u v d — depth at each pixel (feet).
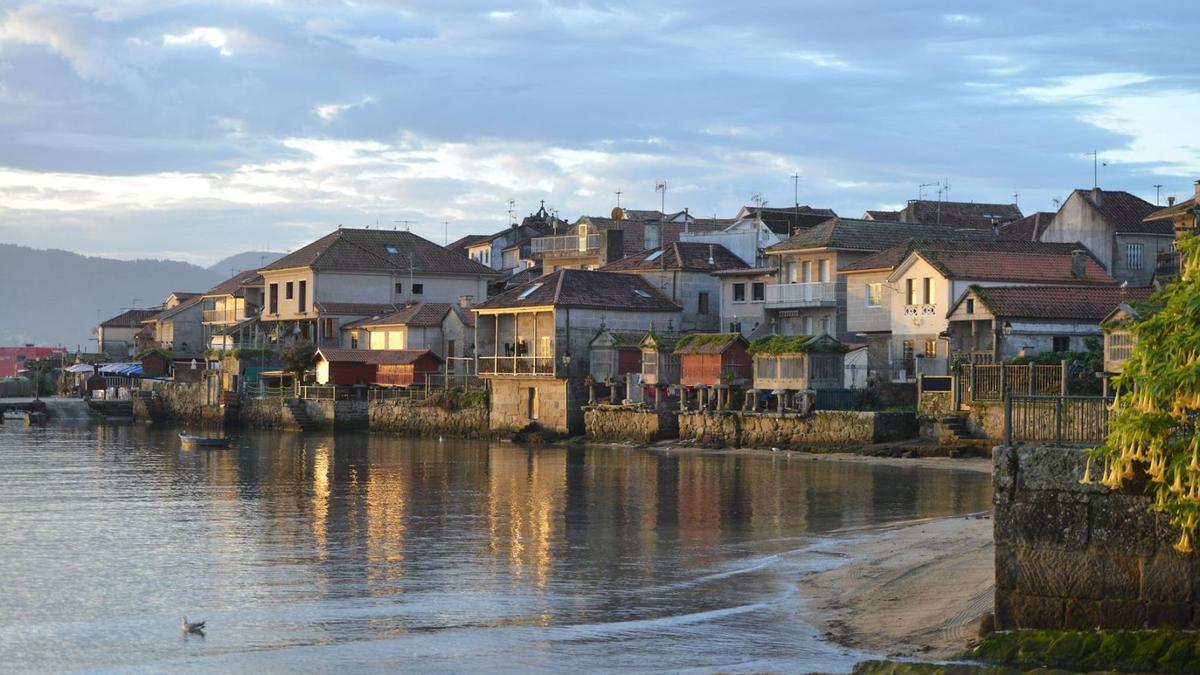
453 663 91.15
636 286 331.98
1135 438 72.90
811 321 310.24
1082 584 80.64
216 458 274.36
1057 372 212.84
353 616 106.32
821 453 245.65
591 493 191.52
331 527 157.89
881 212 420.36
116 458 277.03
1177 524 75.25
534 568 127.34
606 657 91.71
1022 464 82.69
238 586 119.55
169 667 91.25
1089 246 302.45
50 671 90.58
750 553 134.82
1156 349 73.15
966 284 262.06
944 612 96.12
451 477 221.87
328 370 374.63
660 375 289.12
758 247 353.10
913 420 242.78
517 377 315.99
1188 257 75.15
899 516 159.53
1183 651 75.97
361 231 435.12
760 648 92.73
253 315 468.75
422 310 379.55
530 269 445.78
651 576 122.31
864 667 83.46
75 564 132.16
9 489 207.82
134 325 616.39
